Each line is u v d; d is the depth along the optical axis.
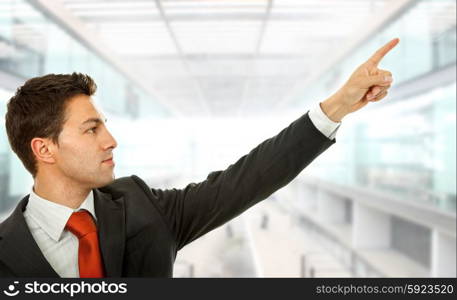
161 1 3.71
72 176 0.76
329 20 4.24
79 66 4.61
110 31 4.52
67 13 3.85
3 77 2.84
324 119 0.87
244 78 7.92
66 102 0.75
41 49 3.55
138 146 9.02
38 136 0.75
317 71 6.88
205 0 3.74
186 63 6.41
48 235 0.75
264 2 3.76
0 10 2.90
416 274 4.41
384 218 5.55
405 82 3.95
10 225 0.72
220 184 0.92
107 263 0.76
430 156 3.63
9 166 3.36
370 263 4.91
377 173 5.23
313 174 8.96
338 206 8.20
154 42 5.06
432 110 3.62
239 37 4.92
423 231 4.68
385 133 4.93
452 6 2.93
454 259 3.05
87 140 0.75
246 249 7.86
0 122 3.12
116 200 0.85
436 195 3.49
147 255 0.82
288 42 5.16
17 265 0.69
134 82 7.76
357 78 0.80
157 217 0.86
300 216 10.11
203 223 0.92
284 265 6.82
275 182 0.91
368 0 3.65
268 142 0.93
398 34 3.96
